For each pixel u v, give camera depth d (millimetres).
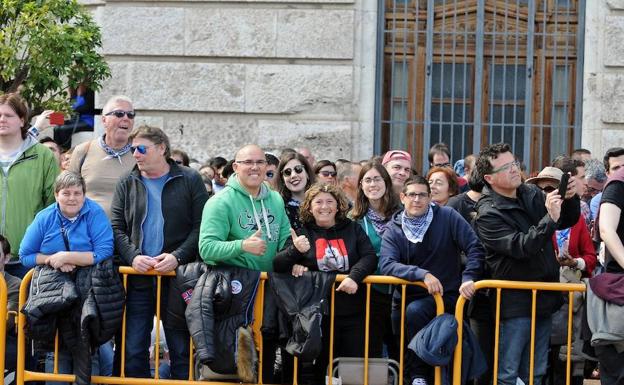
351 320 8281
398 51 13211
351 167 10148
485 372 8352
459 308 8078
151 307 8391
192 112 13141
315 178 9453
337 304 8258
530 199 8109
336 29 13031
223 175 10555
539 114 13180
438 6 13211
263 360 8500
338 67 13055
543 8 13156
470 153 13211
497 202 8086
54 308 7914
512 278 8055
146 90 13141
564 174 7762
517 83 13203
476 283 8047
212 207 8148
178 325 8195
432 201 9078
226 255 7957
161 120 13156
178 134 13133
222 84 13094
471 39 13211
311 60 13078
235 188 8273
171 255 8172
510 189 8094
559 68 13164
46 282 7992
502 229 8000
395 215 8445
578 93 13109
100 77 12391
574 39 13141
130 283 8312
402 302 8109
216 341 7910
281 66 13055
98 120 13312
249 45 13047
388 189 8898
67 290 7941
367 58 13078
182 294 8109
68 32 11992
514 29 13188
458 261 8367
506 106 13211
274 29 13039
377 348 8461
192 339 7871
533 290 7996
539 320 8164
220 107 13086
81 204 8172
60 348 8227
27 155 8758
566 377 8305
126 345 8305
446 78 13242
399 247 8273
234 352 7906
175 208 8352
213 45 13078
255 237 7926
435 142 13242
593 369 10195
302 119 13062
